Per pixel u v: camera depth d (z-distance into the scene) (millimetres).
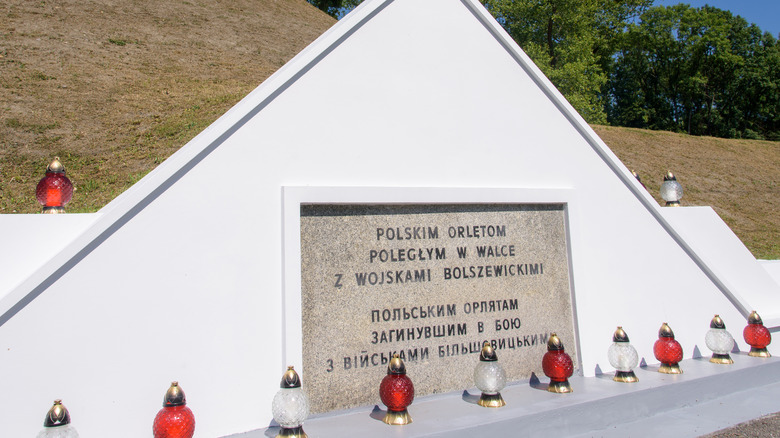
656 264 5902
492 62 5344
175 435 3297
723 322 6164
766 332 6129
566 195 5441
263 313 4043
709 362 5875
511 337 5027
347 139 4520
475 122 5160
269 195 4168
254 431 3889
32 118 15062
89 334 3498
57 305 3426
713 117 56625
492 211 5105
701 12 54312
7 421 3240
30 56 19422
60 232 3688
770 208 21453
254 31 30562
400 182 4711
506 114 5332
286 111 4301
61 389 3393
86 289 3514
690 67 55594
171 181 3834
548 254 5340
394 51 4848
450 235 4863
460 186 4980
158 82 19781
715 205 20891
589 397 4625
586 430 4492
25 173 12219
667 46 54250
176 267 3795
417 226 4723
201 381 3789
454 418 4090
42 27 22297
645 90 57562
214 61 23984
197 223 3893
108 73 19594
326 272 4305
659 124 56562
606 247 5625
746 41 58219
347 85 4582
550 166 5477
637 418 4816
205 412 3773
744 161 26547
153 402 3637
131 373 3592
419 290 4652
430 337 4648
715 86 56719
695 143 27953
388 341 4469
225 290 3934
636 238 5820
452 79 5105
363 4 4746
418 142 4848
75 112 16016
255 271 4051
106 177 12273
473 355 4828
